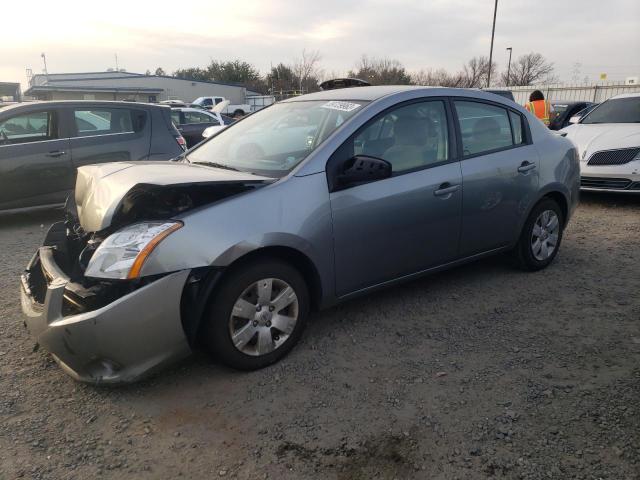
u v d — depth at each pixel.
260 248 2.96
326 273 3.30
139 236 2.72
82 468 2.36
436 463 2.38
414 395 2.89
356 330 3.66
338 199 3.28
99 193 2.99
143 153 7.48
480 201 4.07
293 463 2.39
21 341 3.50
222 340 2.94
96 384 2.74
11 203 6.75
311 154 3.30
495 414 2.71
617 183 7.36
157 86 51.41
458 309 4.00
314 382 3.02
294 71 47.88
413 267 3.82
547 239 4.80
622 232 6.16
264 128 3.97
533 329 3.67
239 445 2.51
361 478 2.30
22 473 2.31
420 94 3.86
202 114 14.66
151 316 2.70
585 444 2.48
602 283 4.51
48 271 2.93
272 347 3.16
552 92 26.16
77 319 2.62
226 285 2.90
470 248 4.15
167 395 2.90
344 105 3.73
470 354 3.33
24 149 6.70
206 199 2.94
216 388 2.97
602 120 8.62
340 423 2.66
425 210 3.72
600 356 3.29
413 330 3.67
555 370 3.13
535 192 4.49
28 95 51.88
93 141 7.14
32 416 2.71
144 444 2.52
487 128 4.25
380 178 3.30
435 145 3.86
